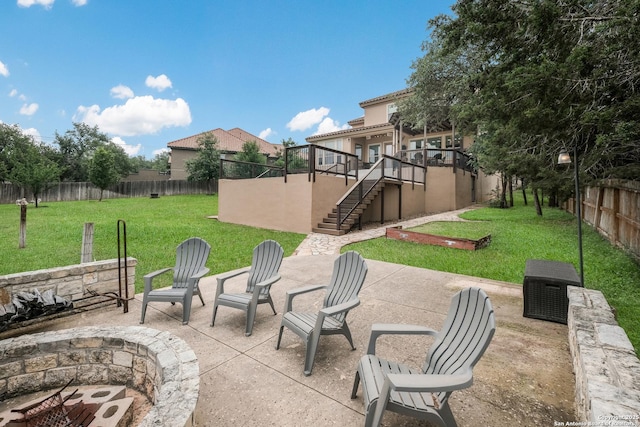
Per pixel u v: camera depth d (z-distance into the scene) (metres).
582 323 2.43
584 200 10.98
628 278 4.95
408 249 7.83
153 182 26.42
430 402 1.89
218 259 6.90
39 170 16.94
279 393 2.42
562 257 6.39
